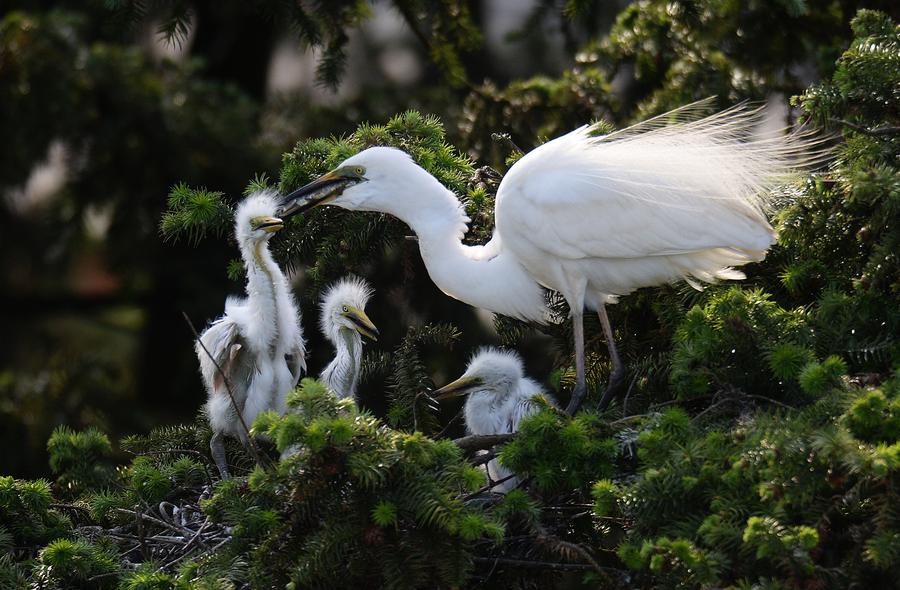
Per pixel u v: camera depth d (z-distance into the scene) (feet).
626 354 37.73
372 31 66.39
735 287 32.96
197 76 66.23
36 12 64.13
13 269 64.34
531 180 34.86
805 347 29.55
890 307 30.81
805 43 48.19
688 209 33.86
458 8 47.34
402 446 26.08
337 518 26.14
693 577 24.03
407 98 59.57
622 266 34.86
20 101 59.62
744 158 34.37
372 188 35.76
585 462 28.12
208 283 57.57
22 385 62.44
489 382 36.45
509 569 29.04
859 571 24.04
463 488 28.40
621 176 34.32
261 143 60.80
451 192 36.47
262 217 35.78
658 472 26.12
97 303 73.46
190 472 34.47
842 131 32.42
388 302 51.26
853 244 32.81
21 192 62.44
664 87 46.78
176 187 39.47
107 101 60.70
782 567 23.85
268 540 26.48
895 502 23.57
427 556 25.82
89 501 33.91
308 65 76.38
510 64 62.85
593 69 49.73
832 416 25.66
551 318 38.91
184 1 45.91
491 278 36.11
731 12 47.39
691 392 30.37
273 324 36.17
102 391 61.36
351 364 38.11
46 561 29.07
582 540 29.84
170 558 31.01
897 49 32.63
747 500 24.93
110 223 60.70
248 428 36.01
